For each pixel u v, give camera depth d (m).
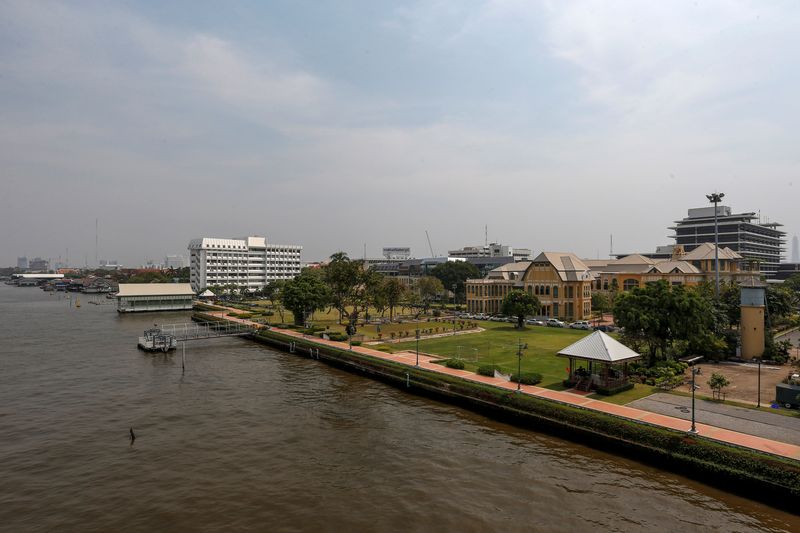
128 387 66.75
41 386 67.19
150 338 96.88
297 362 85.25
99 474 39.53
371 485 37.25
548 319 125.31
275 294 175.25
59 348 98.19
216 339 113.19
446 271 195.12
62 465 41.28
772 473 33.69
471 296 150.62
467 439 46.78
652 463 40.22
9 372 75.88
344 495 35.75
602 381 55.50
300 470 40.06
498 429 49.66
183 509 33.97
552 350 82.69
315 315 145.88
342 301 123.12
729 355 71.62
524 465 40.59
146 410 56.25
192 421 52.38
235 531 31.16
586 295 136.75
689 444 38.53
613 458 41.84
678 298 66.25
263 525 31.83
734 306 79.81
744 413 46.03
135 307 175.00
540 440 46.41
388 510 33.50
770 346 70.81
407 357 77.50
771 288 96.19
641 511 33.06
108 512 33.62
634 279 151.88
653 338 66.06
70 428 50.22
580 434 45.41
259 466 40.91
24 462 41.88
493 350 83.06
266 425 50.94
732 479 35.38
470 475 38.81
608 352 54.03
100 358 87.81
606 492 35.75
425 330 106.88
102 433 48.81
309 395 62.78
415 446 45.06
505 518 32.34
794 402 47.00
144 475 39.31
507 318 132.12
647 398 51.72
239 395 62.75
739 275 132.12
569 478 38.12
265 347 102.06
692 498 34.78
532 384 58.28
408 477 38.56
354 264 121.19
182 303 183.62
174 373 75.69
